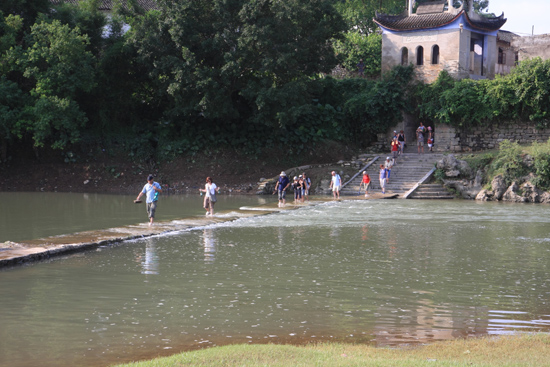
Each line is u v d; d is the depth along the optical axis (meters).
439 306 9.98
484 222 22.03
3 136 34.31
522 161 32.47
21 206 26.12
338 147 40.56
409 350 7.48
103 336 8.28
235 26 36.75
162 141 38.75
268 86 36.25
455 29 40.03
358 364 6.46
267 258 14.34
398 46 42.47
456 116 39.69
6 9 36.09
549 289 11.26
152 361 6.75
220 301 10.24
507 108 37.78
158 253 14.97
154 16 37.56
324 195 35.12
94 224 20.34
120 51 37.47
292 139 39.50
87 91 35.53
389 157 37.22
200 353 7.05
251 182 37.16
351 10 57.72
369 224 21.27
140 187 35.94
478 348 7.48
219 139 38.72
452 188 33.94
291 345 7.71
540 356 7.07
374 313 9.55
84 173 36.44
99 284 11.44
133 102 39.91
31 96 34.97
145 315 9.35
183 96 36.44
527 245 16.59
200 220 21.66
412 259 14.34
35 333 8.39
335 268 13.17
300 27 37.78
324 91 43.88
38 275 12.23
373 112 41.38
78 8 38.59
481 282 11.84
